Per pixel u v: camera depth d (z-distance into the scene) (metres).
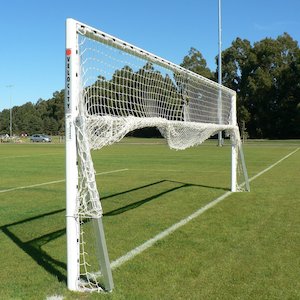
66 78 4.52
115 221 7.68
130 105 6.11
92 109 4.93
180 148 8.52
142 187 12.42
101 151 33.44
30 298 4.21
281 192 11.05
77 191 4.55
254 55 76.88
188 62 82.62
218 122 10.91
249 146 42.94
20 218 8.02
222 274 4.80
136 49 5.71
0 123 117.81
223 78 79.75
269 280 4.60
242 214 8.19
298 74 73.06
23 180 14.30
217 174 16.02
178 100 8.48
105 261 4.36
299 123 71.56
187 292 4.30
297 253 5.55
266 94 74.19
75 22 4.49
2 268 5.10
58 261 5.38
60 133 109.19
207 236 6.50
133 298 4.18
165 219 7.82
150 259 5.39
